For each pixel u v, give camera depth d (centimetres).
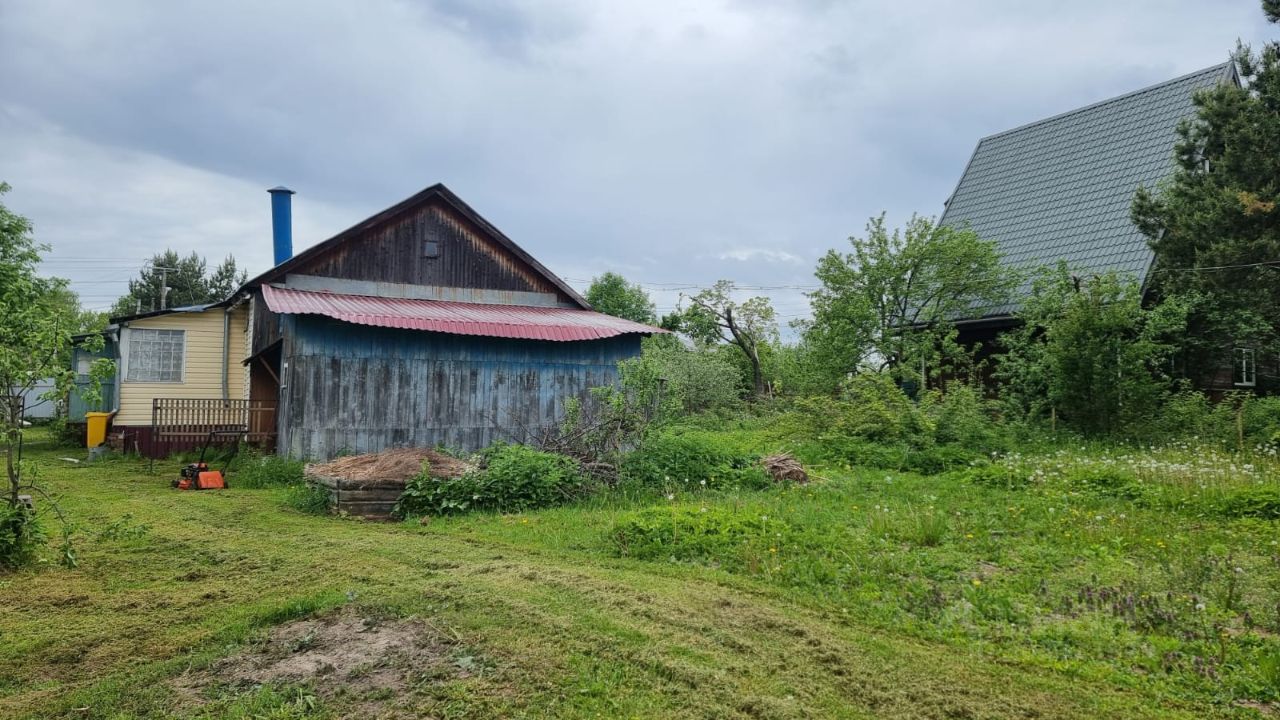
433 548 769
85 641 507
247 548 771
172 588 630
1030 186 2530
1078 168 2420
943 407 1533
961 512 927
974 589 614
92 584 642
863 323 2050
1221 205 1489
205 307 1895
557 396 1591
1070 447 1428
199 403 1753
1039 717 410
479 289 1827
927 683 448
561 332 1535
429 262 1773
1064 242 2238
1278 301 1485
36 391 2895
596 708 412
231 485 1252
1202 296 1603
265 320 1717
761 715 407
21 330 712
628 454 1141
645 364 1197
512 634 511
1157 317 1534
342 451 1391
